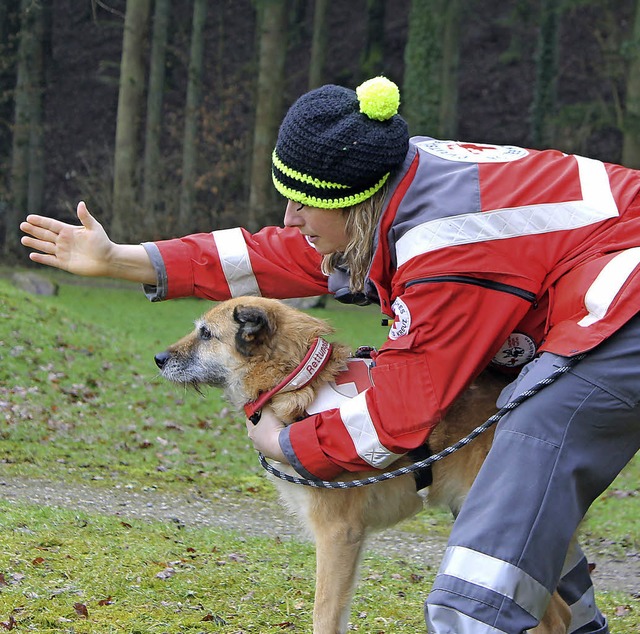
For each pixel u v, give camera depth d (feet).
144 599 14.73
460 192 10.72
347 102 11.09
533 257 10.52
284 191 11.36
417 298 10.55
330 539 12.82
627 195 10.95
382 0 100.63
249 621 14.26
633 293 9.84
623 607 17.39
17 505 20.47
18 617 13.19
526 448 9.72
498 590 9.36
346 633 13.09
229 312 13.57
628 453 10.05
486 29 109.19
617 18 97.30
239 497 25.81
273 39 75.36
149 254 12.97
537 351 10.53
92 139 112.27
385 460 10.97
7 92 92.84
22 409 31.32
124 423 32.48
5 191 93.66
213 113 100.89
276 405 12.70
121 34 113.91
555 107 91.35
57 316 42.27
